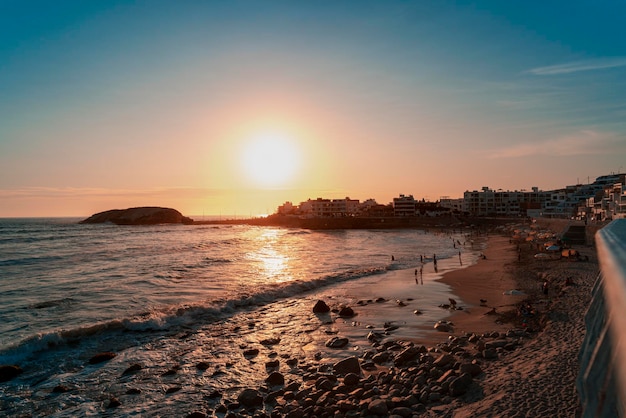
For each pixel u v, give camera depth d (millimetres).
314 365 18219
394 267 51906
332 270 49719
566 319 20891
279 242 102562
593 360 2523
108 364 18781
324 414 13062
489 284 37219
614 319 1972
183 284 38594
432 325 24062
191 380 16984
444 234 137500
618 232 4812
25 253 63875
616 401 1750
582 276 34406
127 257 60406
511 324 22609
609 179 124750
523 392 12516
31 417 14055
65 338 22094
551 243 59188
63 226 183625
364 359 18547
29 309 28531
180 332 23672
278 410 13734
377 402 13016
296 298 33469
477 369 14898
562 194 151250
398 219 191625
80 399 15328
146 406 14719
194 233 143625
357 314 27500
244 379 17000
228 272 46938
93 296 32781
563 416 10883
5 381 16969
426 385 14547
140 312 27094
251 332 23703
